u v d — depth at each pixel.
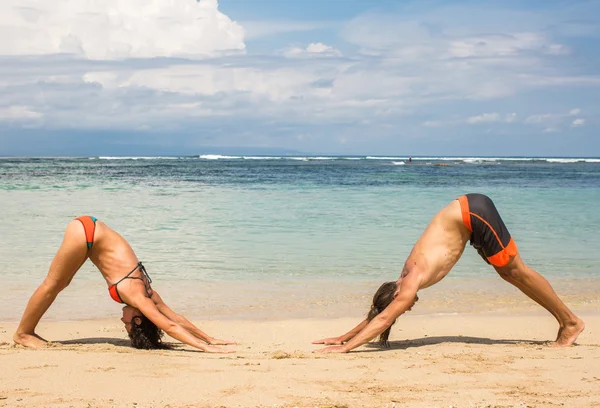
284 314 8.19
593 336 7.05
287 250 13.23
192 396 4.41
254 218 18.98
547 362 5.55
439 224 6.55
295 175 50.56
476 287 10.07
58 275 6.36
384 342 6.59
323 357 5.82
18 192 28.33
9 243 13.59
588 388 4.67
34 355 5.70
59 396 4.38
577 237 15.44
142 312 6.29
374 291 9.55
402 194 29.00
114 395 4.42
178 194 28.11
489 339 7.00
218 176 47.84
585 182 40.75
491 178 46.38
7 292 9.08
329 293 9.41
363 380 4.89
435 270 6.43
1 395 4.39
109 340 6.77
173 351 6.16
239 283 10.04
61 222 17.17
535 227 17.39
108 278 6.40
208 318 7.96
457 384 4.79
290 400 4.33
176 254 12.65
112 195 27.12
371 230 16.39
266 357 5.81
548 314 8.34
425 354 5.98
